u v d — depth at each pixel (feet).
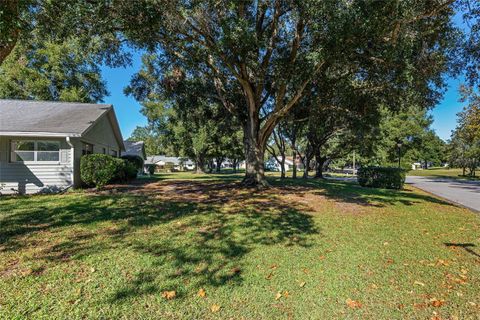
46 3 18.99
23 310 8.41
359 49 23.26
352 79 32.50
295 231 17.13
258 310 8.81
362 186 48.44
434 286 10.44
